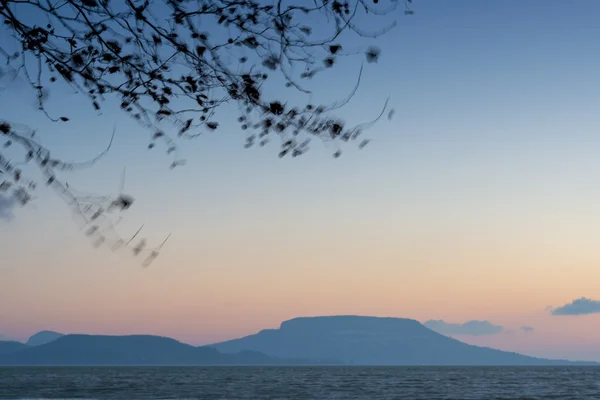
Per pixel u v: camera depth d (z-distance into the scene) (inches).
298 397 3021.7
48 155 166.1
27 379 5905.5
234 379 5915.4
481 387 4188.0
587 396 3139.8
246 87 191.5
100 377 6742.1
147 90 194.9
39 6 180.5
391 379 5900.6
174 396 3095.5
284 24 185.3
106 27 186.2
